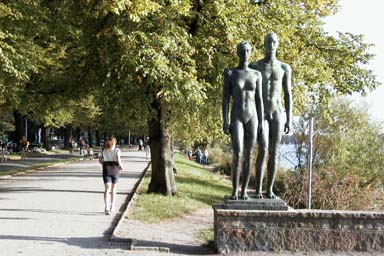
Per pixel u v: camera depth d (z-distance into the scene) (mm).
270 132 10133
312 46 22188
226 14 16453
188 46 15672
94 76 19438
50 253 9414
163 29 15523
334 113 31016
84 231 11672
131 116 18844
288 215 9547
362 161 30766
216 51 17031
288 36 18062
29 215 13867
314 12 22609
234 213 9523
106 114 19953
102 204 16406
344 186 20453
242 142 9867
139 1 14141
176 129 21250
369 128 32156
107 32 16094
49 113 27359
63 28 19109
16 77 18062
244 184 9898
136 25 15430
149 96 17125
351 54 22938
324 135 30703
